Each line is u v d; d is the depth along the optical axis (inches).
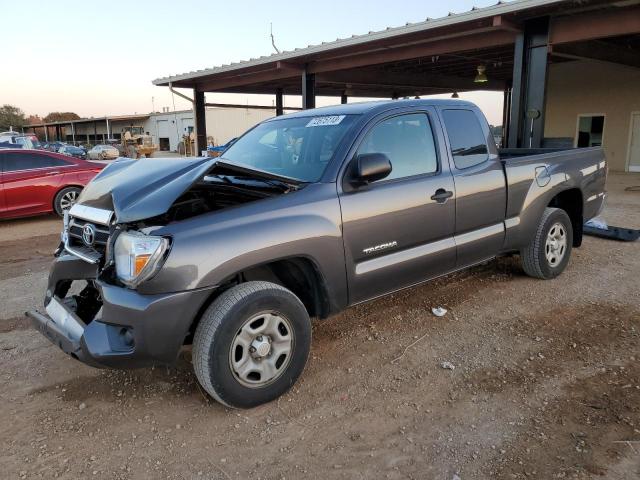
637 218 361.1
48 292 144.3
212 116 1921.8
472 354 150.0
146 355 112.3
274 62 578.6
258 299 120.3
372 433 114.7
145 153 1763.0
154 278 109.8
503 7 371.2
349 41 477.7
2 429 118.8
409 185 151.3
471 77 860.0
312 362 147.9
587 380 133.6
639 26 359.3
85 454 109.4
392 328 169.5
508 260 240.4
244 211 122.6
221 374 116.9
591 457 104.1
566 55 501.0
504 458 104.8
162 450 110.5
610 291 199.2
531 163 193.8
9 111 4301.2
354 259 139.8
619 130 776.9
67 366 148.9
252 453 109.0
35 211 396.2
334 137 147.1
